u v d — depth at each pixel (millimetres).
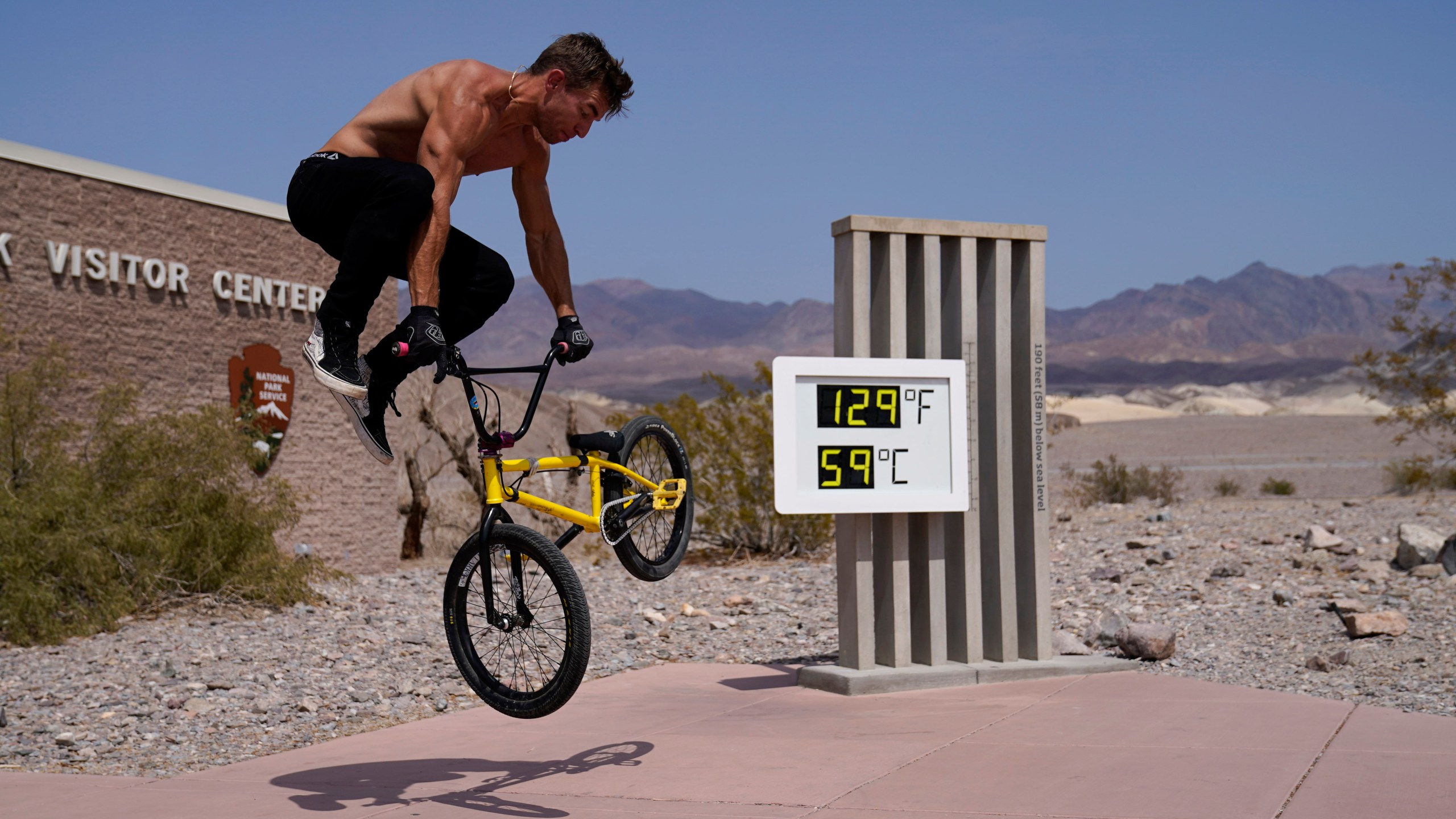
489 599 4422
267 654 9008
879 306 7355
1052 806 4184
